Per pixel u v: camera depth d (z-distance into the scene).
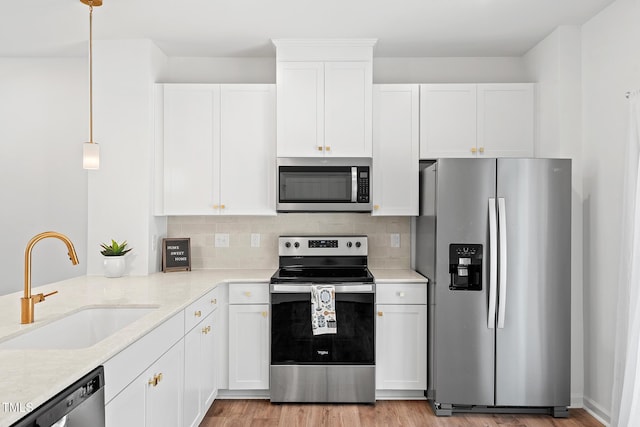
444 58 4.18
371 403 3.51
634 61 2.91
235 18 3.32
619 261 3.01
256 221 4.17
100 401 1.63
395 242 4.17
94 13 3.21
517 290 3.29
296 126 3.75
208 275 3.76
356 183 3.73
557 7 3.17
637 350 2.64
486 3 3.09
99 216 3.74
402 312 3.55
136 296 2.80
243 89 3.83
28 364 1.57
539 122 3.80
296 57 3.75
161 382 2.27
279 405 3.50
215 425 3.15
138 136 3.73
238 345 3.57
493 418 3.30
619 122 3.05
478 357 3.30
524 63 4.12
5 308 2.42
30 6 3.10
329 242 4.00
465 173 3.31
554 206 3.30
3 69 4.09
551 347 3.29
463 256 3.32
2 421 1.15
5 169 4.11
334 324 3.43
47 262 4.11
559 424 3.21
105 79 3.73
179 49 3.96
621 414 2.73
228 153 3.83
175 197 3.83
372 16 3.29
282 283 3.49
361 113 3.75
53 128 4.09
